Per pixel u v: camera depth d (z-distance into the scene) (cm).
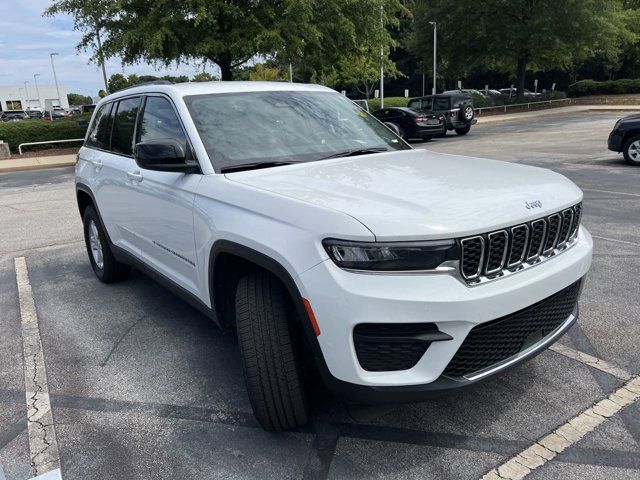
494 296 232
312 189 266
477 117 3188
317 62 1981
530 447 266
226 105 359
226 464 263
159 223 364
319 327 233
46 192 1214
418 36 4203
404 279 222
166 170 317
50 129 2275
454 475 249
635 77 5275
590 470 249
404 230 221
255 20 1700
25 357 384
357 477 250
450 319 222
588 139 1684
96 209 490
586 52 3575
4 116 6278
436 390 230
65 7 1814
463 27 3734
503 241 243
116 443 283
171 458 270
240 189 282
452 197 250
